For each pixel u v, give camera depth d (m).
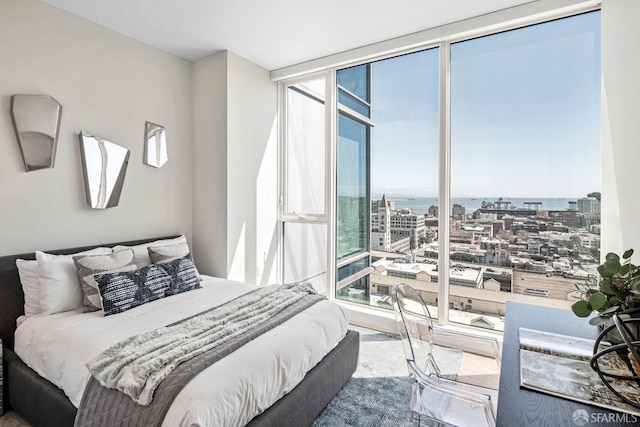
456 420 1.33
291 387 1.74
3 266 2.26
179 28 2.92
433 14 2.71
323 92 3.73
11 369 2.00
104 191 2.86
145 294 2.39
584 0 2.39
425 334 1.84
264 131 3.81
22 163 2.41
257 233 3.74
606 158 2.32
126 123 3.04
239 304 2.30
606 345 1.31
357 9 2.63
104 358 1.60
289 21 2.81
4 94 2.32
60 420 1.69
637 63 2.12
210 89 3.46
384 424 1.96
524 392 1.00
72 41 2.66
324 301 2.43
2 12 2.30
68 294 2.27
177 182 3.50
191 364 1.49
